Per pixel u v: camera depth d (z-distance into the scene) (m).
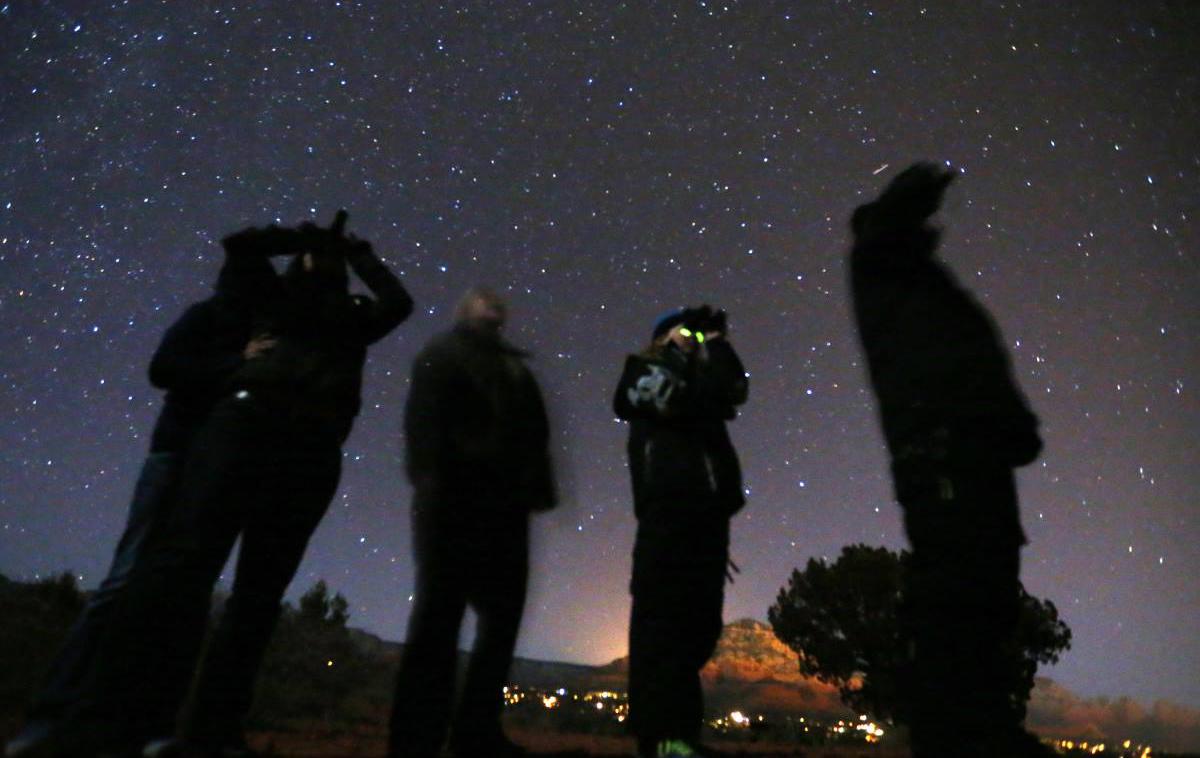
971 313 2.62
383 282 3.48
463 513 3.07
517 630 3.19
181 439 3.37
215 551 2.88
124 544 3.27
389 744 2.93
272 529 3.15
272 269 3.32
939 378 2.43
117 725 2.67
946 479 2.32
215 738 3.02
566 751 3.89
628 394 3.36
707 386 3.28
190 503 2.90
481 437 3.12
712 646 3.22
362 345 3.41
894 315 2.59
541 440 3.31
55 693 3.01
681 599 3.14
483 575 3.10
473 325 3.30
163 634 2.75
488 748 3.14
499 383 3.23
